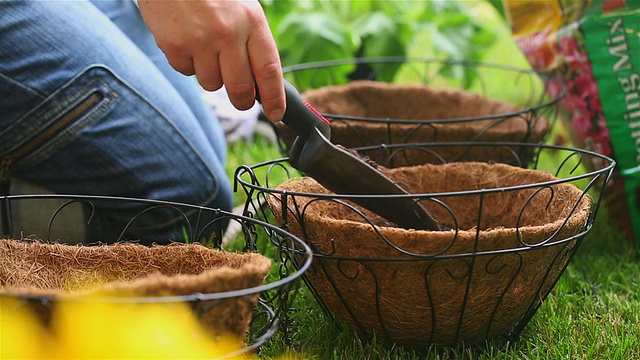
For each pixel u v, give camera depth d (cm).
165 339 80
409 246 98
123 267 103
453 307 104
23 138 135
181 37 97
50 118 135
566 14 168
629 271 148
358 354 112
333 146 103
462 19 275
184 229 146
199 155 153
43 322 78
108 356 80
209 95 228
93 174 142
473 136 155
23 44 134
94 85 140
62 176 141
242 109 103
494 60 322
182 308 80
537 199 123
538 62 188
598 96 162
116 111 142
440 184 134
